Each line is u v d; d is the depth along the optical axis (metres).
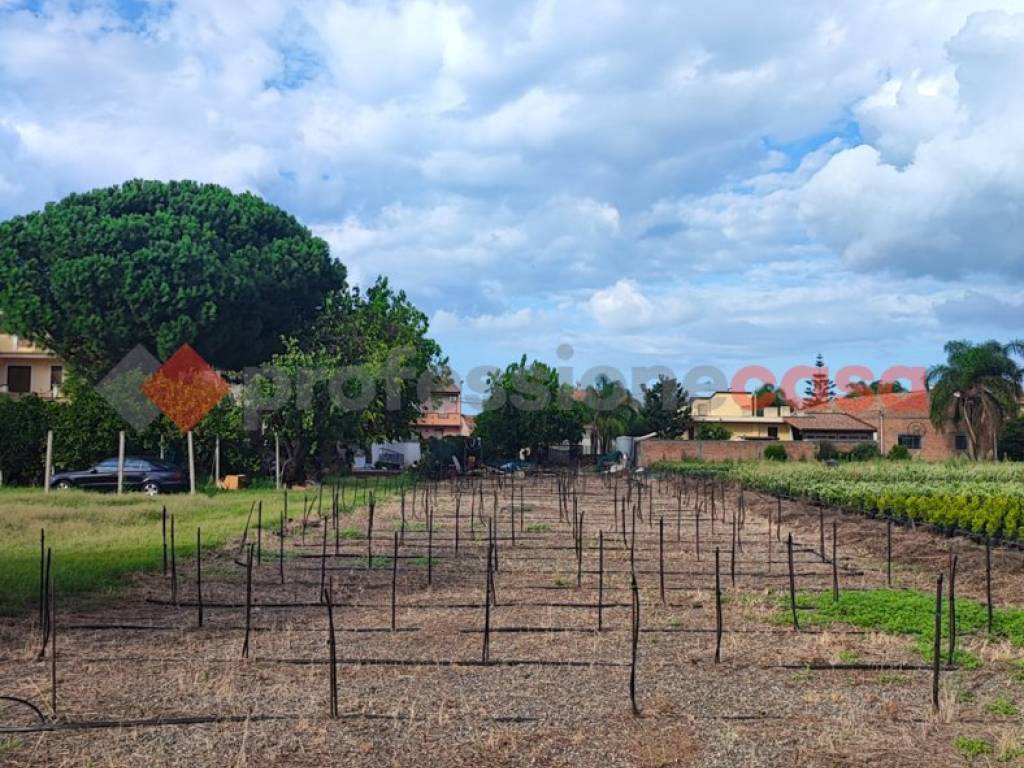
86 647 10.02
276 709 7.89
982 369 52.19
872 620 11.32
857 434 62.06
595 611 12.12
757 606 12.32
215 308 38.09
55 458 34.12
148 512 22.97
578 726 7.51
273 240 45.09
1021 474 36.09
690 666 9.38
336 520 18.78
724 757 6.88
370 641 10.38
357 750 6.96
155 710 7.86
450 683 8.73
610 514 26.48
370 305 43.66
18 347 49.94
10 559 15.22
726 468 45.09
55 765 6.68
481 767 6.65
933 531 20.84
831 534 21.34
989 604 10.92
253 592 13.39
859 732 7.41
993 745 7.14
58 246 39.09
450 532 21.27
